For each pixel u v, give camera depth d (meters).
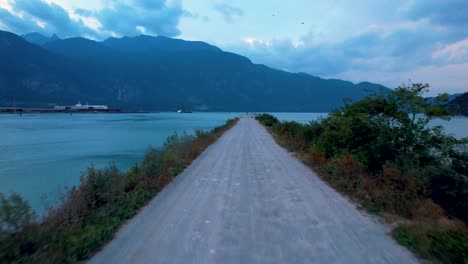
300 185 8.38
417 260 4.05
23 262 4.06
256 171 10.54
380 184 7.06
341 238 4.79
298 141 16.61
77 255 4.26
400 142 8.12
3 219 4.53
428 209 5.53
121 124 71.06
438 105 8.16
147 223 5.59
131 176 8.73
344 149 9.98
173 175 9.94
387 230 5.11
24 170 17.75
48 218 5.41
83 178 7.19
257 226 5.35
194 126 60.59
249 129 35.62
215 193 7.66
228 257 4.20
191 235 4.98
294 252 4.32
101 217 5.71
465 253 4.03
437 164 7.02
